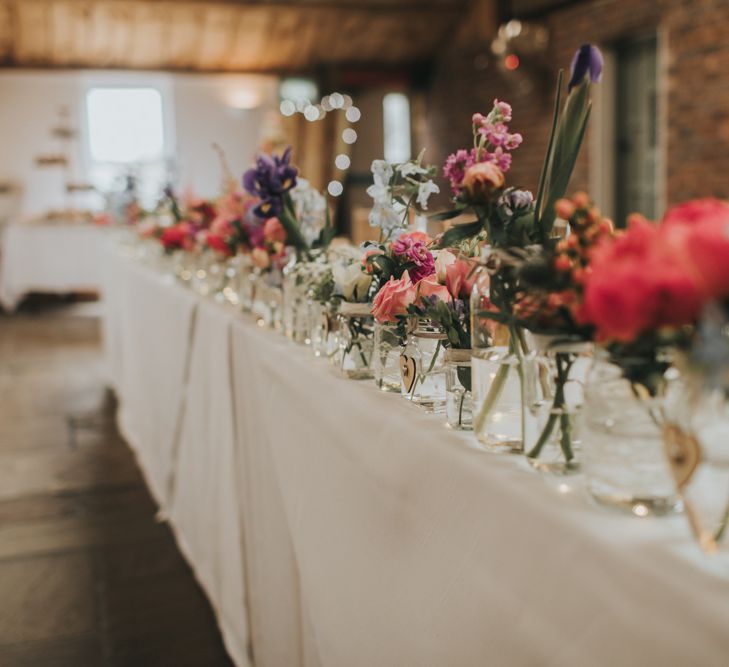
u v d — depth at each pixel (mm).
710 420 684
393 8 9719
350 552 1271
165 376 2994
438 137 10609
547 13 8055
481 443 1008
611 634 702
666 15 6527
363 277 1407
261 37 10086
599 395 797
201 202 3006
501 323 941
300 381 1520
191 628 2344
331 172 11023
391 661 1137
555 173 968
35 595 2561
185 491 2713
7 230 8602
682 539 732
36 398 5191
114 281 4918
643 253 685
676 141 6543
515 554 844
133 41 9938
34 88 10547
